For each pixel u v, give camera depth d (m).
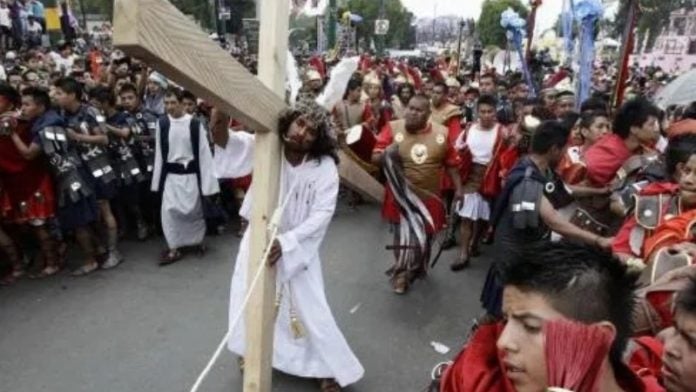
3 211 4.60
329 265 5.39
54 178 4.69
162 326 4.09
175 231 5.21
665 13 34.12
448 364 1.37
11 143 4.47
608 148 3.40
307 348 3.22
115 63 9.47
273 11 2.12
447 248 5.90
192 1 27.48
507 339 1.03
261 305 2.35
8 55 11.89
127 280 4.87
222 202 6.44
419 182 4.57
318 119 2.36
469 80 14.76
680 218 2.16
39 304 4.38
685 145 2.32
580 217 3.40
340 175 3.35
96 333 3.97
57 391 3.31
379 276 5.16
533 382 1.01
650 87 13.38
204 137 5.16
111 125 5.46
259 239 2.29
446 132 4.64
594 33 6.64
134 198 5.65
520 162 3.37
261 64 2.15
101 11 38.00
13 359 3.62
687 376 1.17
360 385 3.47
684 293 1.20
